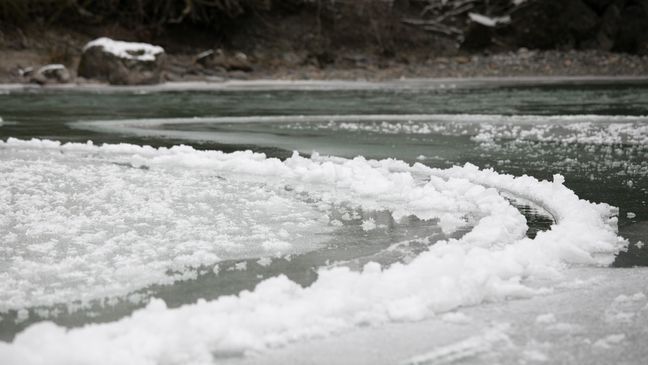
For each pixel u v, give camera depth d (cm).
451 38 3962
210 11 3716
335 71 3544
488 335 333
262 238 516
